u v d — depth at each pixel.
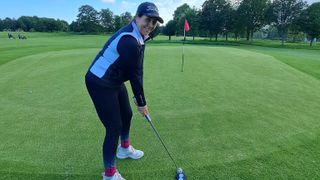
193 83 7.81
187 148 3.89
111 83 2.93
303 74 9.83
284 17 53.41
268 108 5.72
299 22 50.38
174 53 14.93
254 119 5.07
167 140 4.14
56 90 7.05
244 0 57.25
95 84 2.91
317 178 3.21
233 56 14.13
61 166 3.38
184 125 4.73
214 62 11.81
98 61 2.92
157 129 4.54
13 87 7.49
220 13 60.34
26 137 4.21
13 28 109.69
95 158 3.58
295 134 4.41
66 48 22.81
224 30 61.28
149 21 2.75
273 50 31.03
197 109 5.56
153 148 3.89
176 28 75.75
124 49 2.74
